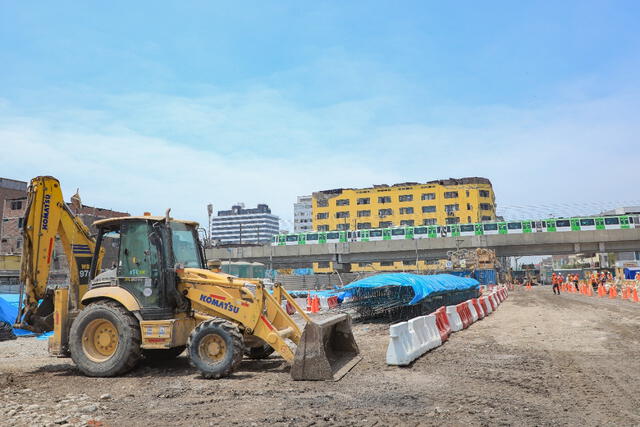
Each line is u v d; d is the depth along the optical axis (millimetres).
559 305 27844
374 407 6488
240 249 75375
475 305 19953
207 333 8641
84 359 9016
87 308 9227
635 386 7660
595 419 5887
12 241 61312
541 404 6605
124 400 7074
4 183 69375
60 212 10258
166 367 9797
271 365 9812
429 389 7555
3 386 8148
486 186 102125
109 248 10602
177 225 10188
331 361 9312
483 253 57781
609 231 62281
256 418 6004
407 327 10539
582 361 9953
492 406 6504
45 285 10000
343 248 71250
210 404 6766
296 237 74125
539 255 66438
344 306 21125
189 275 9500
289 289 55844
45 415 6145
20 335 16750
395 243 69312
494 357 10562
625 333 14508
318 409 6406
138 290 9383
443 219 101688
